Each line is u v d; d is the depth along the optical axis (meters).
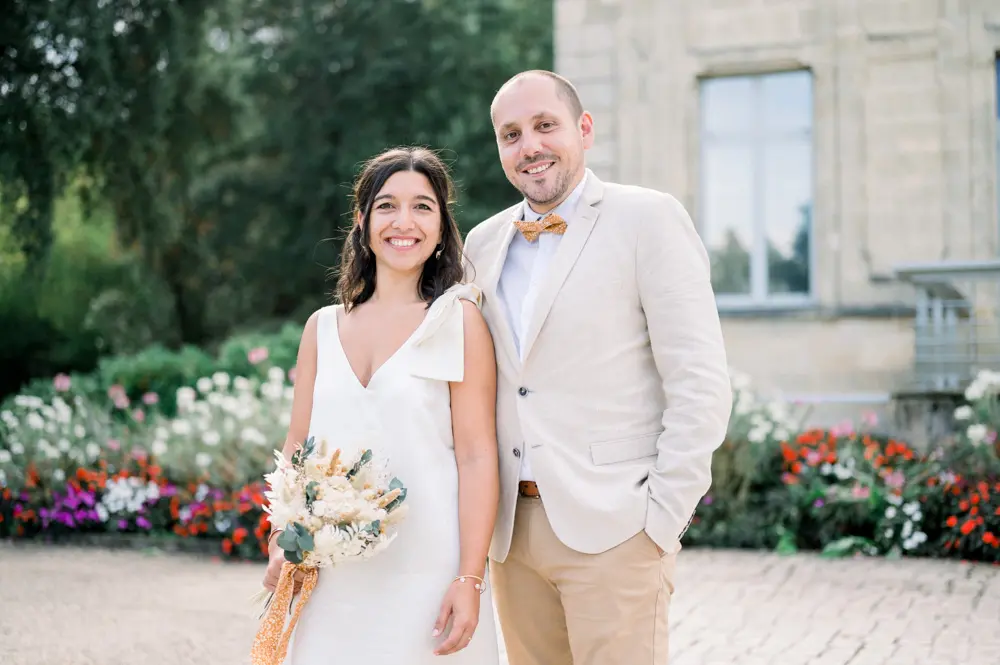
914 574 6.20
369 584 2.56
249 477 7.46
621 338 2.76
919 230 9.41
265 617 2.73
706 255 2.86
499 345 2.83
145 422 9.07
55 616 5.30
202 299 19.75
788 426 7.68
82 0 11.77
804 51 9.70
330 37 18.23
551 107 2.82
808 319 9.62
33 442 8.12
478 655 2.60
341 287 2.90
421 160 2.80
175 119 15.01
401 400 2.63
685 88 10.02
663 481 2.65
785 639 4.78
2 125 11.71
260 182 18.91
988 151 9.26
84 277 17.66
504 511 2.79
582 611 2.69
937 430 8.01
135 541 7.48
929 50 9.39
